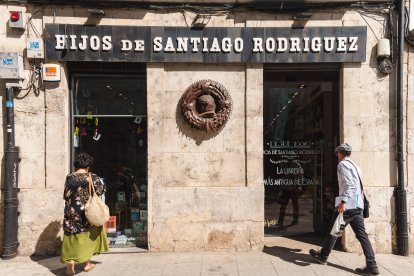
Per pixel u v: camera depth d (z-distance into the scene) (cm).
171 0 540
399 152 540
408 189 549
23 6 538
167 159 554
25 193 534
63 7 540
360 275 454
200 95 551
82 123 585
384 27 552
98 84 585
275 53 550
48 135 541
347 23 550
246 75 555
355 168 470
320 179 628
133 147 584
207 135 556
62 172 543
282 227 629
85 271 466
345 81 553
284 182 627
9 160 521
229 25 551
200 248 547
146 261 506
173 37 545
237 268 476
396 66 549
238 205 549
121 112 584
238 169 557
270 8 544
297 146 625
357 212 462
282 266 483
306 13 542
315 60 550
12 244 520
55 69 536
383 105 553
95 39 540
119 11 545
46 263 502
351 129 552
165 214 546
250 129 554
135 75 581
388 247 543
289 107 623
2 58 520
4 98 538
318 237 626
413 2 546
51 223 536
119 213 584
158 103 550
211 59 548
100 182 463
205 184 555
